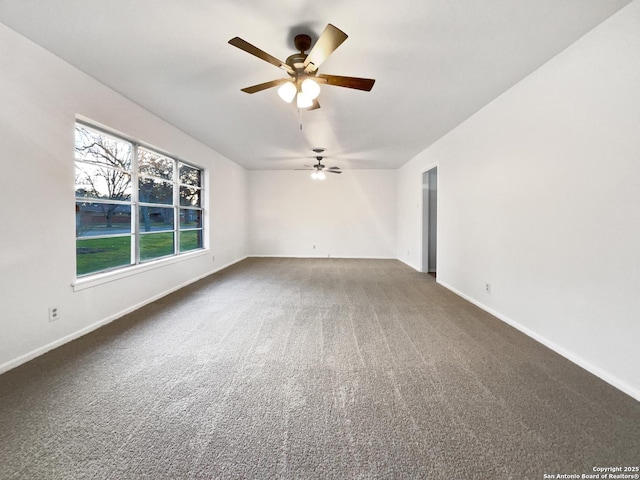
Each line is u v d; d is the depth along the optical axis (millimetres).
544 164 2541
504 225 3119
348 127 4262
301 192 7949
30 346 2262
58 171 2488
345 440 1450
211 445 1411
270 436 1475
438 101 3326
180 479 1226
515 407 1707
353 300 3922
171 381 1965
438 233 4934
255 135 4680
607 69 1959
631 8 1802
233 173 6773
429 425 1560
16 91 2145
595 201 2061
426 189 5938
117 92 3113
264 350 2441
